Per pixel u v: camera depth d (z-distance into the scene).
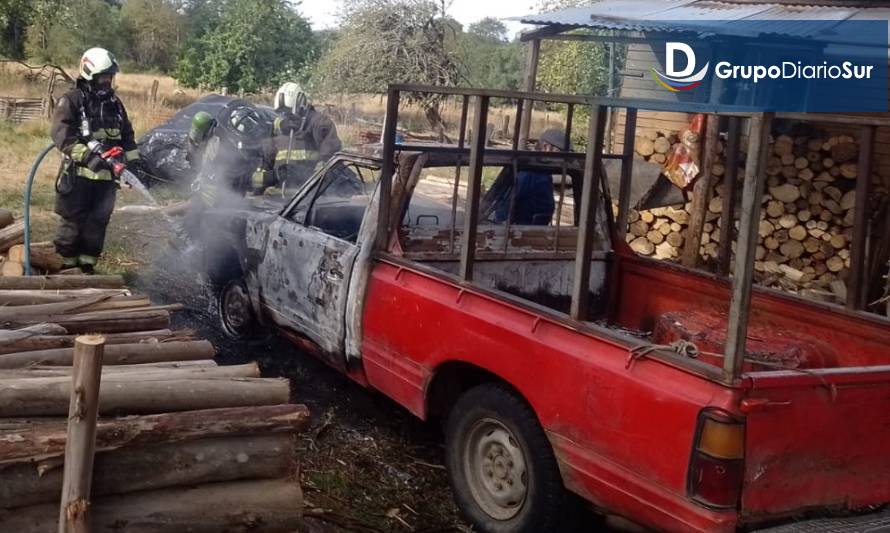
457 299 3.94
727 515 2.91
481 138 3.87
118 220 9.16
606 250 5.22
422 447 4.74
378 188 4.65
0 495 2.55
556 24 7.61
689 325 4.10
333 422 4.94
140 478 2.75
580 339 3.40
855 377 3.15
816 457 3.12
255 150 7.38
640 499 3.13
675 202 8.52
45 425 2.70
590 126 3.34
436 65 22.00
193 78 31.25
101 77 6.19
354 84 22.45
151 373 3.14
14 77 26.02
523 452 3.64
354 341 4.60
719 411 2.88
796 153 7.91
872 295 7.16
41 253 6.20
